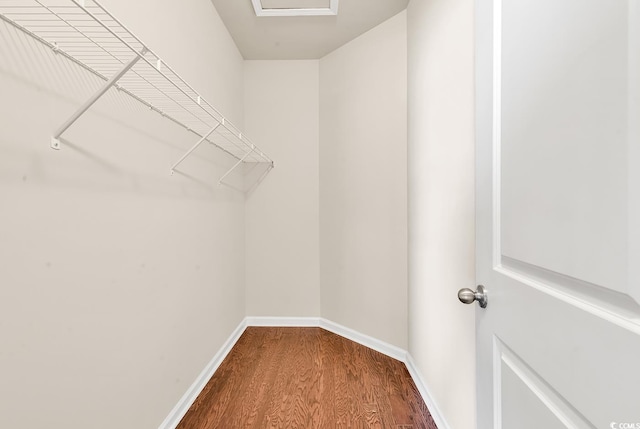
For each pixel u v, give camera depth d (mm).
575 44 497
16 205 734
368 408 1597
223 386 1799
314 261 2777
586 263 477
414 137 1870
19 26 736
